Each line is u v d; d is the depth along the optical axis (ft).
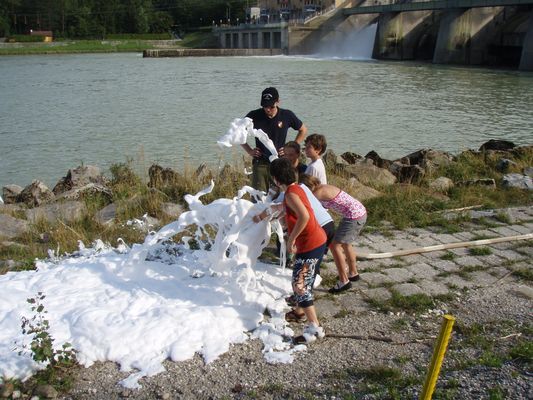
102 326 14.92
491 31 198.59
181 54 260.83
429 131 69.10
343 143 61.87
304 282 15.56
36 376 13.65
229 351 14.98
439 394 13.01
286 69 172.86
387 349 15.26
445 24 195.00
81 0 404.77
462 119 78.07
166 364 14.32
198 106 91.04
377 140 63.62
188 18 429.79
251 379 13.84
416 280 19.66
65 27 394.73
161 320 15.33
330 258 21.48
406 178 35.53
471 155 40.11
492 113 83.30
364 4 272.51
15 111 86.38
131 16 402.93
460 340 15.75
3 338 14.61
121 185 33.99
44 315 15.37
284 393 13.23
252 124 19.93
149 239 17.99
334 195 18.13
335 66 185.88
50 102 97.40
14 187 34.50
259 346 15.28
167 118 78.48
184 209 28.19
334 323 16.67
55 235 24.23
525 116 80.43
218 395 13.20
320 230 15.81
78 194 30.71
